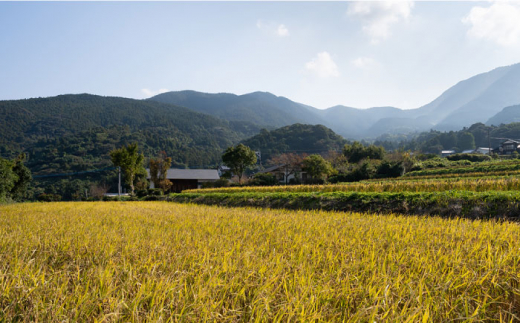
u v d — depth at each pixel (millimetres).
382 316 2664
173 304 2768
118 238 5613
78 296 2904
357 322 2611
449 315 2857
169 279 3273
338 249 4668
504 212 9398
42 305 2686
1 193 31844
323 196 15414
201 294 2885
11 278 3367
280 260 4113
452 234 5922
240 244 5082
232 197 21484
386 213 11688
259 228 7094
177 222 8594
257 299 2832
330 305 2916
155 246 4664
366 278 3562
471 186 13656
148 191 44969
